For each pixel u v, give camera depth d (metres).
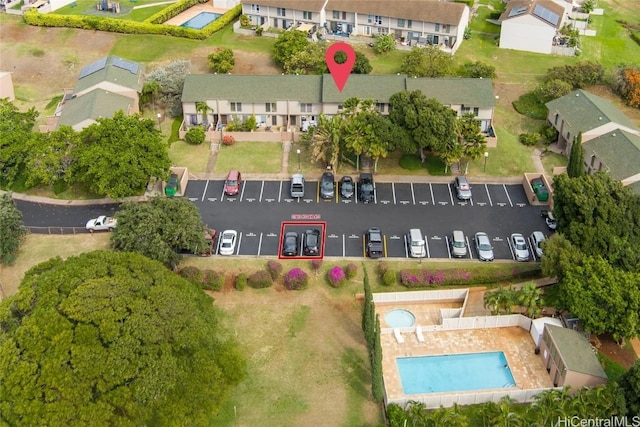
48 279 57.19
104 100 96.81
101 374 50.94
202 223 74.69
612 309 61.75
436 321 68.31
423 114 84.06
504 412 54.59
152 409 51.34
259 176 88.94
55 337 51.62
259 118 98.69
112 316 53.62
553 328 61.66
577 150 80.38
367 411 58.28
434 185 87.75
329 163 88.94
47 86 113.44
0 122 90.81
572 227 68.75
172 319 55.31
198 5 140.75
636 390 53.69
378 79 98.25
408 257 75.56
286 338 65.56
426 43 120.12
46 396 49.28
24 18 126.88
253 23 129.00
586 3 141.75
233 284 71.62
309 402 59.12
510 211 83.19
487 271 72.62
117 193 79.75
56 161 82.88
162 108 104.19
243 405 58.84
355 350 64.25
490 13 140.00
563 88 103.12
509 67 116.31
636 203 71.25
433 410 57.97
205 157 92.69
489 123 97.19
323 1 124.25
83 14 131.88
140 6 137.62
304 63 107.94
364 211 82.88
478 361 63.41
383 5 122.00
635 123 102.62
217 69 111.19
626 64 119.44
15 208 76.62
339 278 70.94
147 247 68.81
